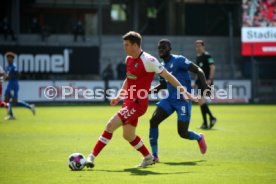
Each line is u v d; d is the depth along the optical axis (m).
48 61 106.31
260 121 64.56
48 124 58.84
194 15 139.25
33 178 25.58
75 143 40.75
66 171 27.69
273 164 30.61
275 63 109.94
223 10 137.12
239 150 37.09
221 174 27.02
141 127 57.28
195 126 57.56
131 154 34.78
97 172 27.47
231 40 123.38
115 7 136.25
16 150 36.41
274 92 110.62
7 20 123.19
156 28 138.12
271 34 112.00
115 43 124.19
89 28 135.00
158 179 25.41
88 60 108.19
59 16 131.88
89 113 78.44
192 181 24.92
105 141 28.20
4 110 86.62
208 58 52.75
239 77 118.56
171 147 39.06
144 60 27.30
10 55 65.81
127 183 24.30
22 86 100.69
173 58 32.94
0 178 25.58
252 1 111.88
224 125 58.91
